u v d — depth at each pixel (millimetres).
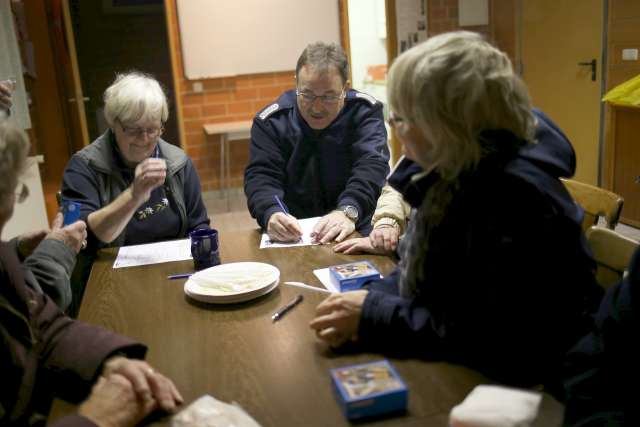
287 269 1641
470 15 5645
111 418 963
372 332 1157
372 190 2113
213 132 5293
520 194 1024
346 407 948
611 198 1624
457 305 1107
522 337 1051
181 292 1522
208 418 952
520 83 1062
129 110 1878
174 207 2084
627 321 893
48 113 4730
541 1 4953
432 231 1135
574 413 949
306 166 2254
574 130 4840
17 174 1026
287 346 1209
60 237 1547
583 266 1096
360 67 6375
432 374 1072
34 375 1080
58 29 4539
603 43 4422
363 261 1606
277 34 5535
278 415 980
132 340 1155
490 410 887
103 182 2006
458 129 1027
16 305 1089
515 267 1030
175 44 5371
